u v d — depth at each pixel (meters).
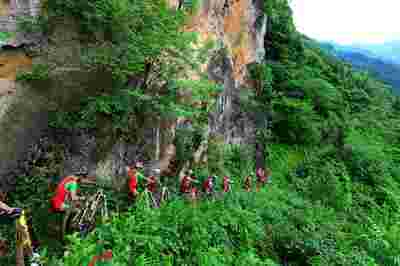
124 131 8.78
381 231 14.89
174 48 8.80
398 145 27.53
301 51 27.95
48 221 6.93
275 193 15.04
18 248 5.62
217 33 14.24
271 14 22.06
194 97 10.16
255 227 10.49
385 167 22.27
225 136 15.41
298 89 24.02
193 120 12.11
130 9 7.59
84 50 7.96
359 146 22.39
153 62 8.78
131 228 7.46
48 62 7.60
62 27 7.78
